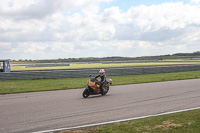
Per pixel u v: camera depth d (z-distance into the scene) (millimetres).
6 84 16516
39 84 16312
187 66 29688
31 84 16375
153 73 26625
